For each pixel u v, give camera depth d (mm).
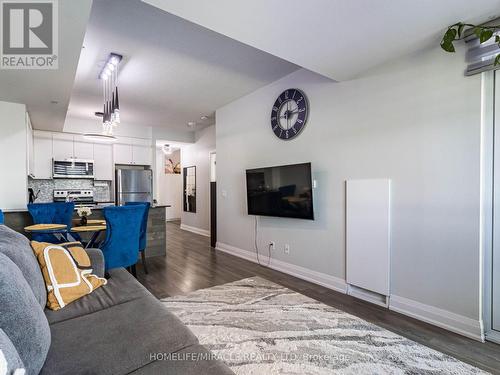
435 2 1773
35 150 5715
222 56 3223
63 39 2205
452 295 2270
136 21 2529
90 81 3852
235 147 4812
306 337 2143
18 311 1016
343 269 3105
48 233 3162
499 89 2061
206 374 1017
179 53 3137
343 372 1737
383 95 2725
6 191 3744
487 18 1956
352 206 2971
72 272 1779
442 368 1787
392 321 2422
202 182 7180
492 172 2104
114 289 1883
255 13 1893
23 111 3855
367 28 2068
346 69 2771
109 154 6512
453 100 2256
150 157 6945
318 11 1866
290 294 3027
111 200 6652
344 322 2391
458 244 2236
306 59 2557
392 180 2658
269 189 3832
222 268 4031
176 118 6074
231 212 4938
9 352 759
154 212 4664
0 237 1544
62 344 1207
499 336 2064
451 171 2271
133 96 4570
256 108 4340
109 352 1146
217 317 2467
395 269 2645
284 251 3865
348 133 3039
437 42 2289
